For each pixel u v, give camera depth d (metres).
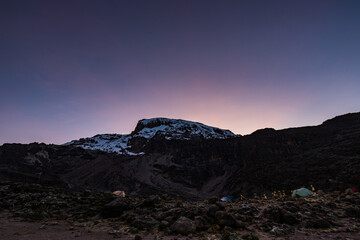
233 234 7.99
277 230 8.66
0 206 14.37
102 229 9.84
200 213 10.57
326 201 14.55
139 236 8.18
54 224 10.88
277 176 120.38
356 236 8.01
